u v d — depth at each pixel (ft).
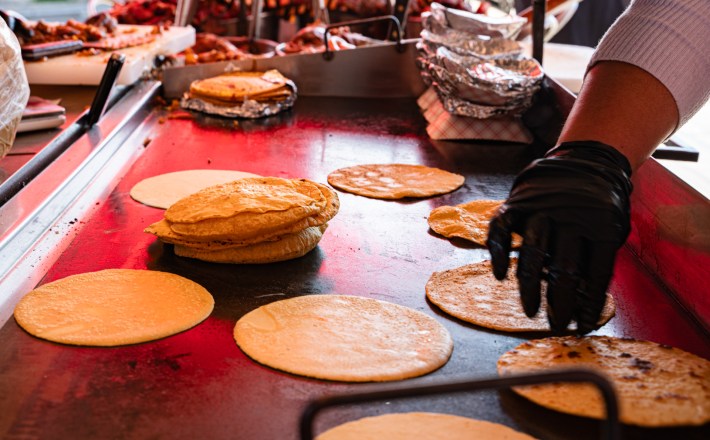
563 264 3.60
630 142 3.99
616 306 4.50
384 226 5.80
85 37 10.84
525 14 11.00
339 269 4.97
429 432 3.16
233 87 9.59
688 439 3.14
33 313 4.17
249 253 4.92
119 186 6.58
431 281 4.77
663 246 4.81
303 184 5.45
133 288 4.52
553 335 4.13
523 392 3.42
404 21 11.35
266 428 3.21
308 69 10.69
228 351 3.86
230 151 7.93
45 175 6.12
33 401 3.37
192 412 3.32
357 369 3.68
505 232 3.76
